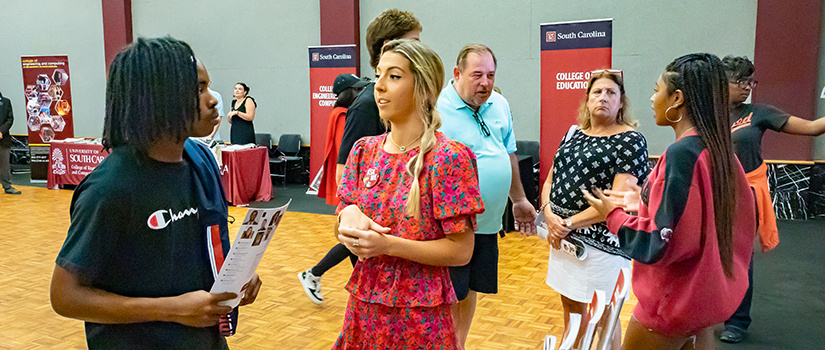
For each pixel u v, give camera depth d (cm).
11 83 1260
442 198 143
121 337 127
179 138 125
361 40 935
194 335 136
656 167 163
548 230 261
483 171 259
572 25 506
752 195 166
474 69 253
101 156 907
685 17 723
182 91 123
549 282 270
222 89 1062
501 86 840
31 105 1060
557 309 387
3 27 1238
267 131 1036
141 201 122
